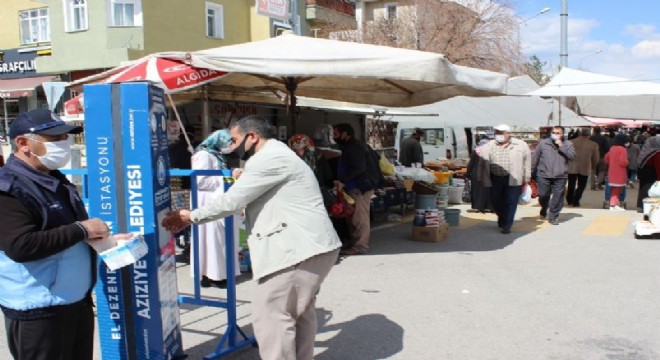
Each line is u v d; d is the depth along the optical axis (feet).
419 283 21.99
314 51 24.56
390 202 37.01
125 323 11.86
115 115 11.51
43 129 8.93
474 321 17.69
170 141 24.34
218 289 20.97
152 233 11.61
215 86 33.35
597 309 18.78
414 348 15.57
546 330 16.88
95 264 10.16
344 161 26.81
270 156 11.87
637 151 60.03
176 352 13.07
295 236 11.84
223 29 74.54
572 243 29.94
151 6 62.39
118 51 60.39
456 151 59.77
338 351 15.37
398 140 61.00
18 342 9.23
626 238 31.30
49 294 9.06
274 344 12.04
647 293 20.52
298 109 39.55
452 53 96.48
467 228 34.78
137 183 11.56
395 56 23.44
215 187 20.29
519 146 32.45
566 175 36.29
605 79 42.55
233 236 14.61
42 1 64.23
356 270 24.03
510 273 23.50
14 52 70.23
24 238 8.43
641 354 15.08
